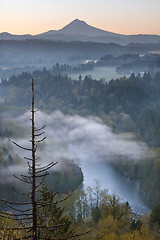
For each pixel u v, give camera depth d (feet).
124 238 113.29
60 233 62.95
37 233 34.63
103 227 139.54
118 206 171.53
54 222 63.93
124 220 159.94
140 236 113.39
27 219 33.06
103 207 174.60
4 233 32.37
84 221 185.98
